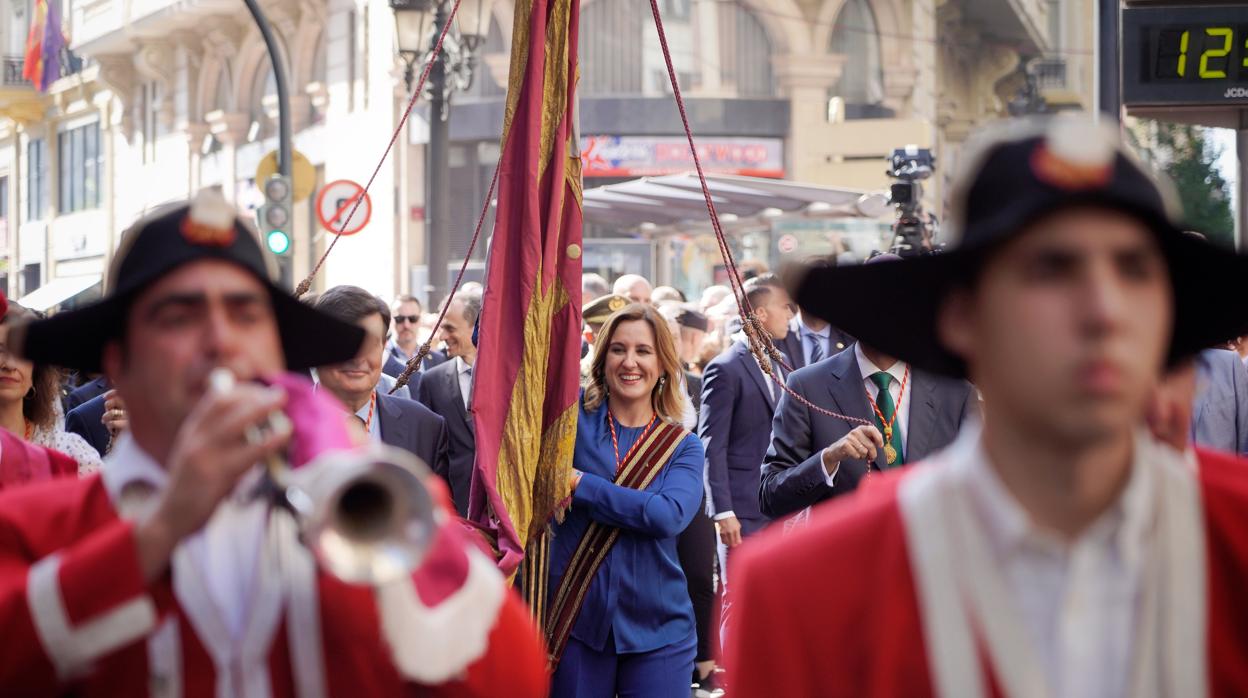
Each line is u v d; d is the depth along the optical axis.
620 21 27.34
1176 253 2.02
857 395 5.64
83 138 40.19
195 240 2.31
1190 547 1.92
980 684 1.90
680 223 24.91
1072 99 36.00
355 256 28.09
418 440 5.89
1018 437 1.89
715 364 8.26
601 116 27.14
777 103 27.64
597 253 25.17
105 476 2.38
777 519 5.82
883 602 1.95
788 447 5.71
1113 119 8.87
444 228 15.12
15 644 2.11
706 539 8.50
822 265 2.13
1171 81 8.29
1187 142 30.09
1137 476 1.90
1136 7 8.31
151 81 36.03
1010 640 1.89
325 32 28.81
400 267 26.62
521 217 5.68
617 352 5.66
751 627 2.00
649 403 5.75
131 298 2.32
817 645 1.97
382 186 26.97
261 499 2.34
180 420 2.30
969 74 32.88
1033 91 32.31
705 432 8.17
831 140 27.47
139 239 2.35
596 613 5.39
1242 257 2.01
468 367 7.97
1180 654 1.91
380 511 2.01
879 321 2.17
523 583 5.49
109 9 34.72
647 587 5.43
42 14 38.28
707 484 8.12
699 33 27.38
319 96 28.94
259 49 31.14
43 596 2.11
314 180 15.88
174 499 2.08
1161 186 1.89
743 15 27.59
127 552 2.10
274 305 2.50
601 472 5.58
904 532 1.96
